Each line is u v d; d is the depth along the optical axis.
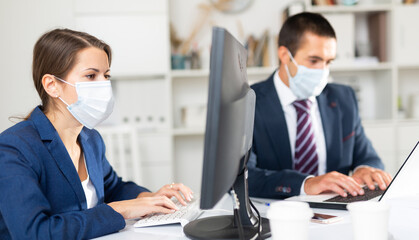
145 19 3.13
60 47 1.20
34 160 1.10
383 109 3.37
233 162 0.87
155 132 3.19
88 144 1.34
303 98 1.76
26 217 0.98
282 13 3.24
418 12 3.23
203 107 3.34
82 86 1.21
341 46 3.20
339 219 1.08
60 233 0.98
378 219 0.70
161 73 3.17
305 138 1.75
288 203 0.74
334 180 1.32
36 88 1.26
